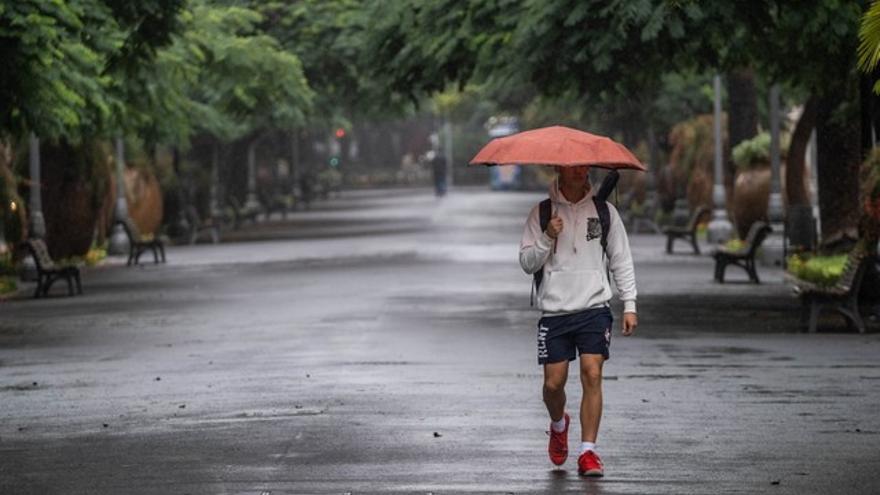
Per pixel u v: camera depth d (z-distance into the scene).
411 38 57.44
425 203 198.00
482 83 58.12
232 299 61.12
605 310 23.56
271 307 56.66
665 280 68.19
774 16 48.22
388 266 78.75
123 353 42.53
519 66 49.25
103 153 89.06
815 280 56.19
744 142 90.25
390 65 59.12
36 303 63.34
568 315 23.45
